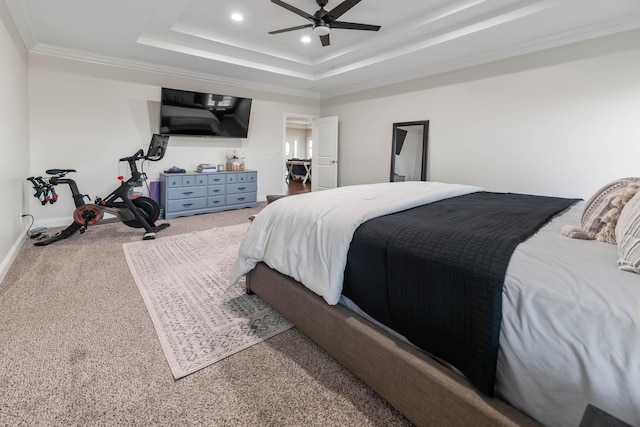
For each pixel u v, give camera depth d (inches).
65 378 55.8
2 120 102.0
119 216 148.2
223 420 48.2
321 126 255.0
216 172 203.5
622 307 30.6
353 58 182.2
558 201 92.5
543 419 34.2
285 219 73.6
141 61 176.9
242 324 74.5
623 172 124.6
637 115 119.9
